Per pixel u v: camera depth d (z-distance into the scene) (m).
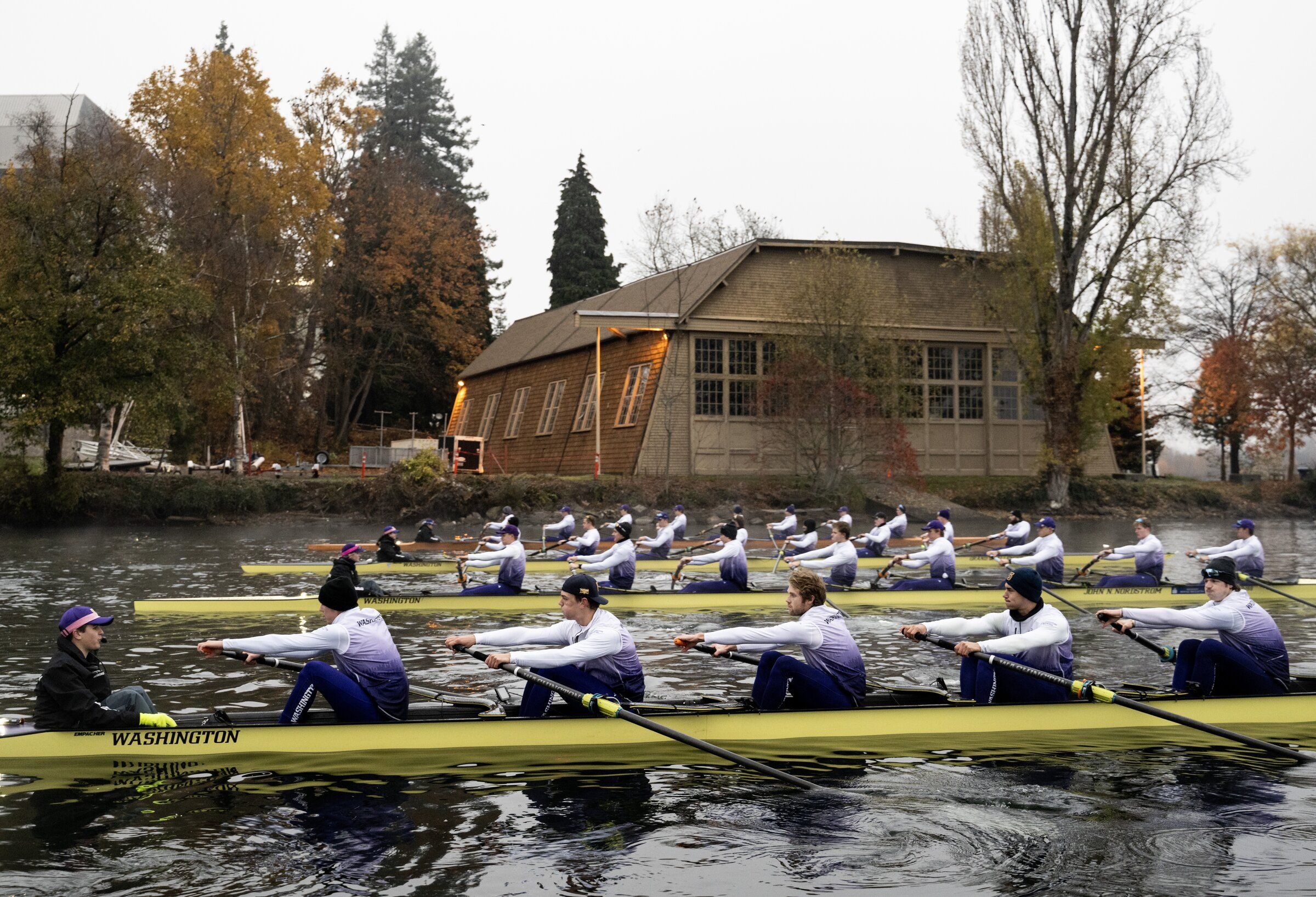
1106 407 45.06
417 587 22.00
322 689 8.67
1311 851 6.75
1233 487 52.25
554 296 77.88
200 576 23.81
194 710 10.32
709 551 28.16
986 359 48.03
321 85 57.06
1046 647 9.45
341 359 69.12
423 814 7.33
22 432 36.84
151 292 36.94
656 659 13.55
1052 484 45.84
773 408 42.59
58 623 16.34
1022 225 43.62
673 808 7.53
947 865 6.52
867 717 9.38
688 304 44.06
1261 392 57.03
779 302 45.41
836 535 19.58
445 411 78.81
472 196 93.19
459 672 12.52
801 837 6.98
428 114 91.00
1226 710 9.78
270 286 50.59
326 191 52.25
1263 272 61.62
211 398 48.72
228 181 49.50
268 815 7.29
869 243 46.28
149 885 6.10
